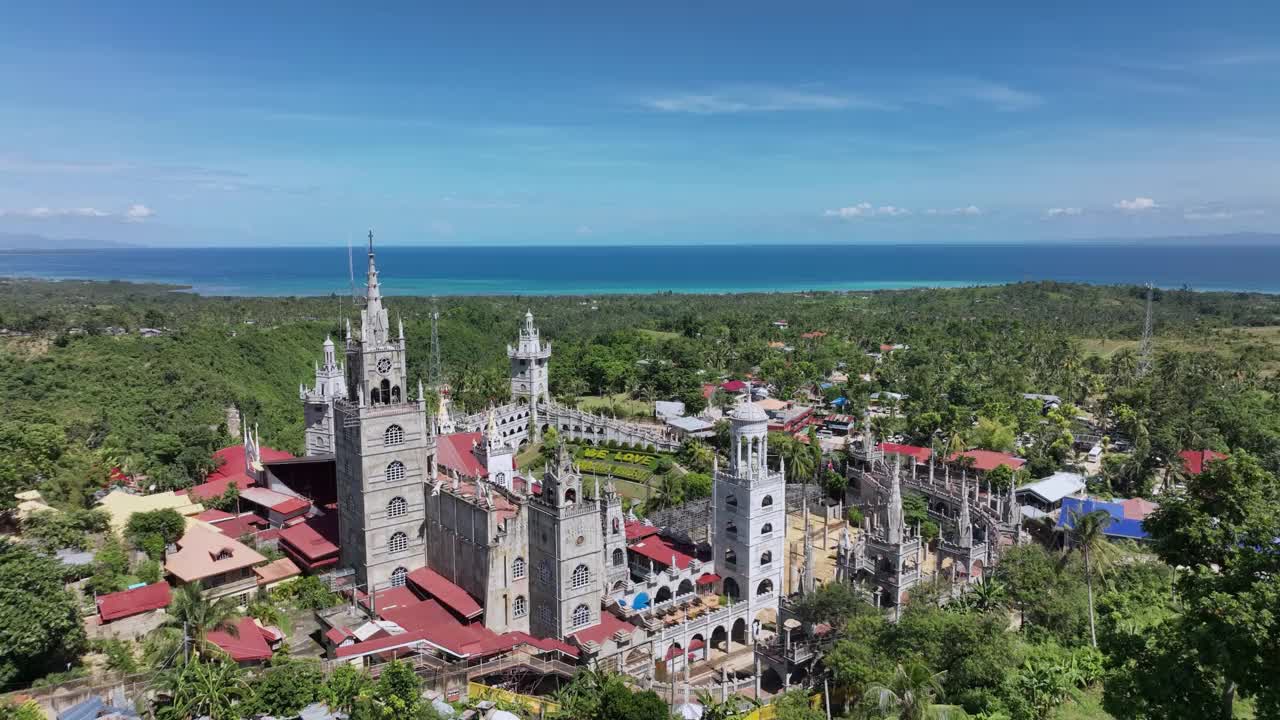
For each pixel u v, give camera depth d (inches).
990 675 3019.2
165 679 2637.8
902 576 3919.8
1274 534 2812.5
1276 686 2278.5
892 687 2439.7
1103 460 6663.4
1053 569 3846.0
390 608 3666.3
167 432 5994.1
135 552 3875.5
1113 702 2748.5
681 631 3772.1
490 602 3617.1
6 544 3011.8
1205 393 7741.1
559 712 2819.9
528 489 4217.5
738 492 4195.4
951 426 6924.2
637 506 5812.0
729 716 2827.3
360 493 3905.0
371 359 3865.7
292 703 2704.2
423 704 2701.8
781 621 3688.5
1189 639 2429.9
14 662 2696.9
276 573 4010.8
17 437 4397.1
